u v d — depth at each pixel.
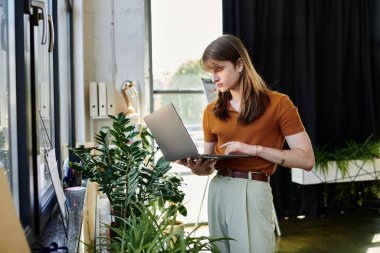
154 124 1.68
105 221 2.12
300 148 1.58
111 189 1.93
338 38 4.74
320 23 4.72
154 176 2.00
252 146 1.55
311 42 4.61
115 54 4.06
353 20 4.82
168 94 4.58
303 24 4.60
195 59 4.59
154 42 4.52
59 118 2.36
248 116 1.59
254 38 4.46
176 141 1.59
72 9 3.50
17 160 1.34
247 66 1.60
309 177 4.31
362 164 4.43
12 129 1.33
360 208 4.92
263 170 1.62
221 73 1.61
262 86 1.62
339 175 4.38
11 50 1.33
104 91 3.67
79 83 3.59
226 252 1.66
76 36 3.59
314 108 4.59
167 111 1.60
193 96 4.62
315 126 4.60
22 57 1.33
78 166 1.91
